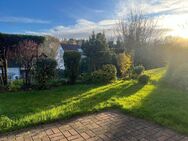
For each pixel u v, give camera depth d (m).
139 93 8.50
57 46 30.20
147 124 5.05
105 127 4.93
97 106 6.51
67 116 5.61
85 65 20.53
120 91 9.07
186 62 10.90
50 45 19.38
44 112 6.05
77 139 4.35
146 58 24.55
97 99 7.62
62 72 14.10
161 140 4.22
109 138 4.35
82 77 12.79
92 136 4.46
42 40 12.48
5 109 6.65
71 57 11.86
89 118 5.59
